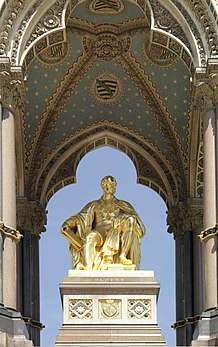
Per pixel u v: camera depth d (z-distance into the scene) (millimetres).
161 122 63250
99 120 63719
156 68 62156
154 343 51656
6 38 52719
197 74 52875
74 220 56062
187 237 62375
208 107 52594
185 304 61594
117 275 53312
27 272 61750
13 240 50969
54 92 62531
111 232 55250
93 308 52781
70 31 61094
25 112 62219
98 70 62594
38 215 62781
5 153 51656
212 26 53219
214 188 51812
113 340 52000
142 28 61094
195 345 49500
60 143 63406
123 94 63188
